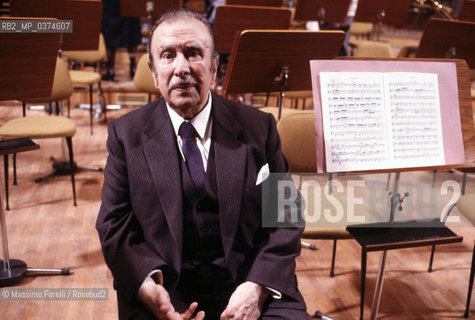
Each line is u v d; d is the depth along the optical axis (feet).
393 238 5.06
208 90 4.63
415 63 5.47
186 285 4.74
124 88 16.84
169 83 4.44
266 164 4.83
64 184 11.04
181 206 4.49
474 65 10.53
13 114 15.25
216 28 11.51
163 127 4.68
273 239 4.75
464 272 8.45
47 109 15.25
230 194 4.55
